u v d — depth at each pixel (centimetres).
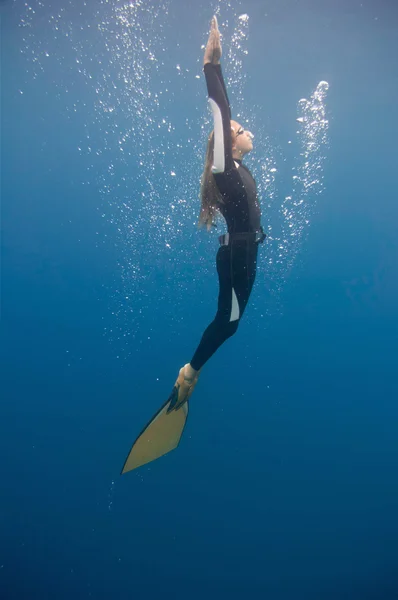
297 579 309
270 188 369
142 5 362
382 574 314
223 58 368
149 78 375
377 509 342
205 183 200
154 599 300
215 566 313
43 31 379
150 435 208
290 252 387
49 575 310
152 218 386
